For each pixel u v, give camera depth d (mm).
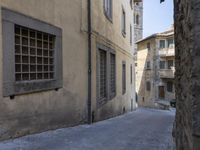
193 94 2439
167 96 36750
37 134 6211
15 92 5430
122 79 17125
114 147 5613
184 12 3195
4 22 5145
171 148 5504
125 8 18391
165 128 9086
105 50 12031
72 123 8133
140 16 46969
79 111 8648
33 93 6117
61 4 7445
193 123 2436
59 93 7336
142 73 42438
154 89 37688
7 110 5281
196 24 2381
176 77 4555
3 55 5125
